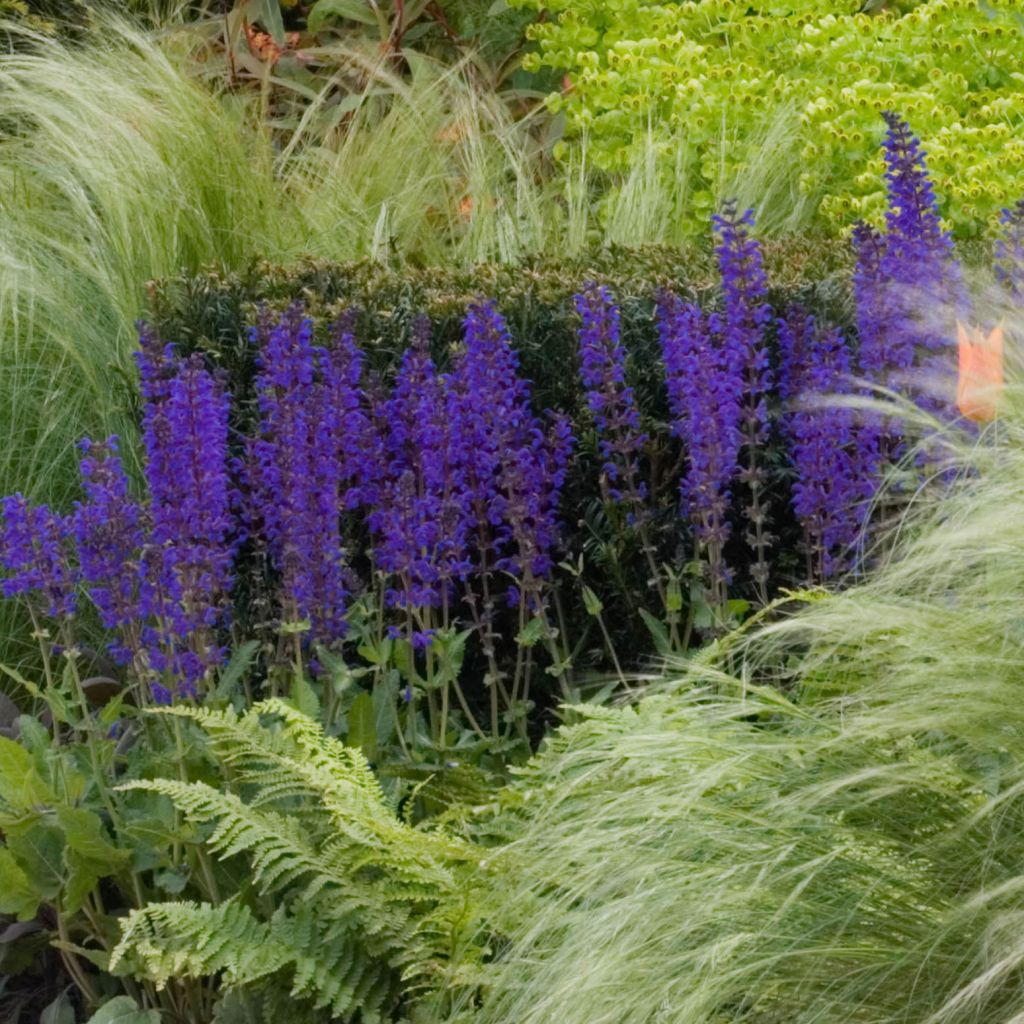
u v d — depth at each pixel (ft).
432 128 22.08
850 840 7.01
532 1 22.58
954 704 7.18
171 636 9.30
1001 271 12.80
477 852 7.66
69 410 14.79
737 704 8.04
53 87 19.74
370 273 13.79
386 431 11.64
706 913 6.68
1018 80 19.34
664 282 12.37
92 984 9.61
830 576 10.82
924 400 10.65
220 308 12.91
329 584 9.89
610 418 11.22
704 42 21.84
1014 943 6.36
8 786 8.95
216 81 24.80
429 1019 7.62
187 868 8.91
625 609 11.60
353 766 8.96
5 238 16.53
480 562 10.78
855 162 18.74
